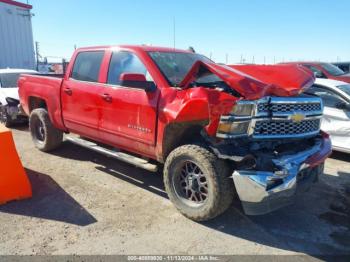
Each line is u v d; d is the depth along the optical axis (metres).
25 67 16.11
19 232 3.56
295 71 4.46
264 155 3.54
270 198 3.37
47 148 6.35
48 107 6.03
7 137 4.27
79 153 6.43
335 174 5.66
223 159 3.61
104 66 4.97
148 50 4.63
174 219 3.93
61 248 3.30
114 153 4.80
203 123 3.73
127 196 4.54
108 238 3.49
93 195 4.54
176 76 4.36
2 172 4.21
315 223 3.96
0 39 14.68
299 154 3.73
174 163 3.93
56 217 3.90
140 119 4.27
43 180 5.03
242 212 4.17
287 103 3.74
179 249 3.34
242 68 4.64
